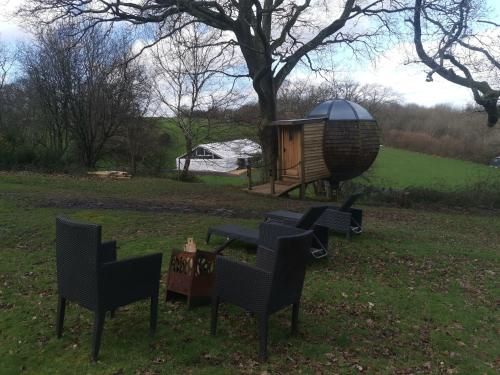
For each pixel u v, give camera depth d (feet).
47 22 51.01
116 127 89.56
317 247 26.09
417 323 18.44
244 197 51.24
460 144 115.34
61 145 88.69
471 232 40.88
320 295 20.29
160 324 16.31
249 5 54.34
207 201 46.44
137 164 94.27
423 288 22.65
